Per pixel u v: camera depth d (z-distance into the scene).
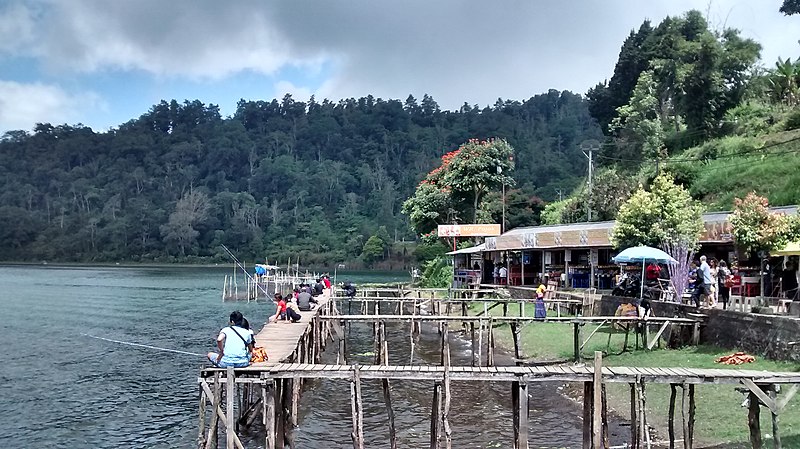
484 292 36.91
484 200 59.41
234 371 14.27
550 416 19.00
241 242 142.88
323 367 14.54
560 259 40.28
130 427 20.39
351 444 17.25
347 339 36.16
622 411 18.39
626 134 61.53
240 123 194.38
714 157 49.50
